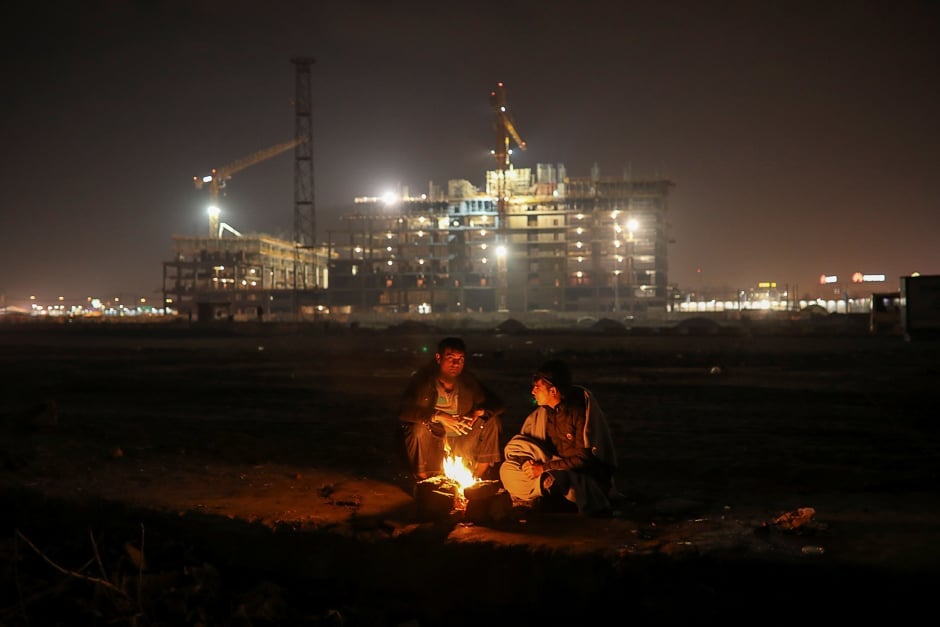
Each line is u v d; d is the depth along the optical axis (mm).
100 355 31594
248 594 4523
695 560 4527
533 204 139375
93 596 4383
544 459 6207
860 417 12086
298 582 5016
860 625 3938
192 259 149875
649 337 50625
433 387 6727
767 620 4070
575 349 35250
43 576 4730
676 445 9516
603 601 4441
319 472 7973
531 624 4445
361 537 5332
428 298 138750
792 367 23453
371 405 14289
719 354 30438
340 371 23016
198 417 12500
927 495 6531
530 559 4770
